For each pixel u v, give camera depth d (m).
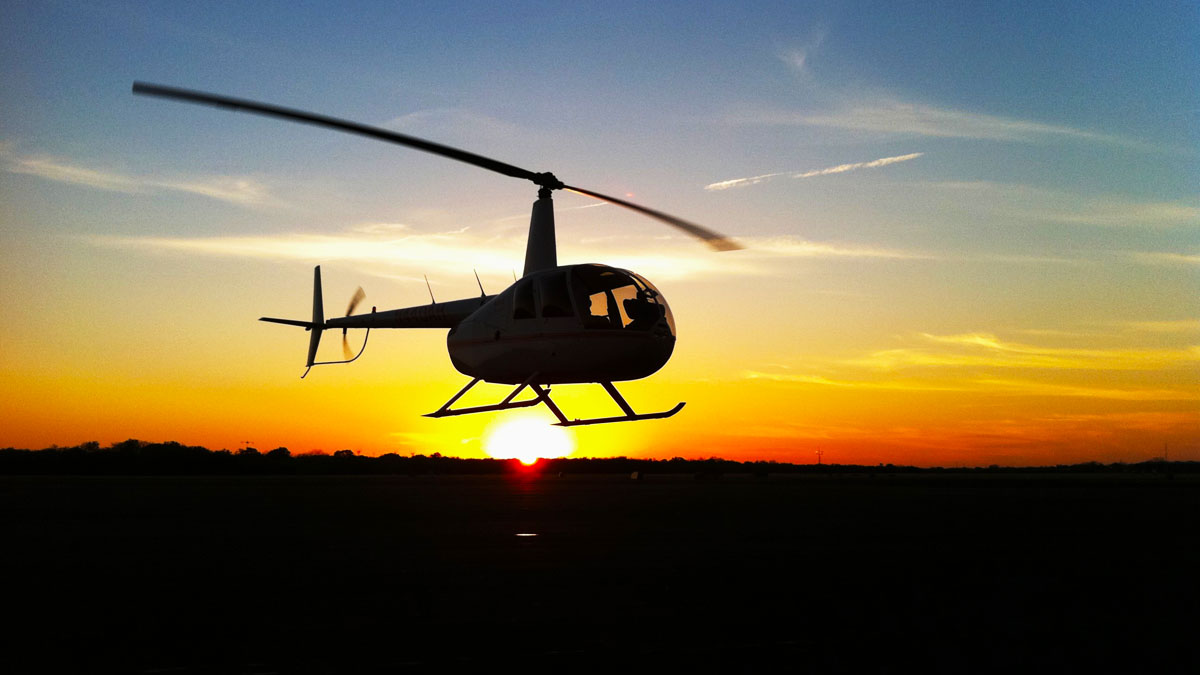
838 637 8.23
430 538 16.28
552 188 19.69
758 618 9.02
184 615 9.13
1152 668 7.25
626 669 7.12
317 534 16.98
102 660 7.38
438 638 8.16
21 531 17.44
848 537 16.73
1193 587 11.03
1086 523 20.81
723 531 17.83
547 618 9.02
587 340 17.58
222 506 25.77
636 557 13.57
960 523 20.41
